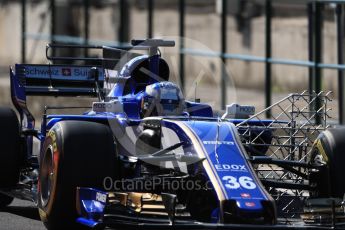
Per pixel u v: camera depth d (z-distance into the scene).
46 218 27.64
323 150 28.12
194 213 26.89
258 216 24.34
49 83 34.44
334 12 49.56
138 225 24.44
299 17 58.66
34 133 32.78
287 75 60.78
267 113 53.25
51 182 27.20
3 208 34.75
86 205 26.14
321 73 49.94
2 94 78.69
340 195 27.52
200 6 75.19
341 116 48.62
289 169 28.66
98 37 77.50
